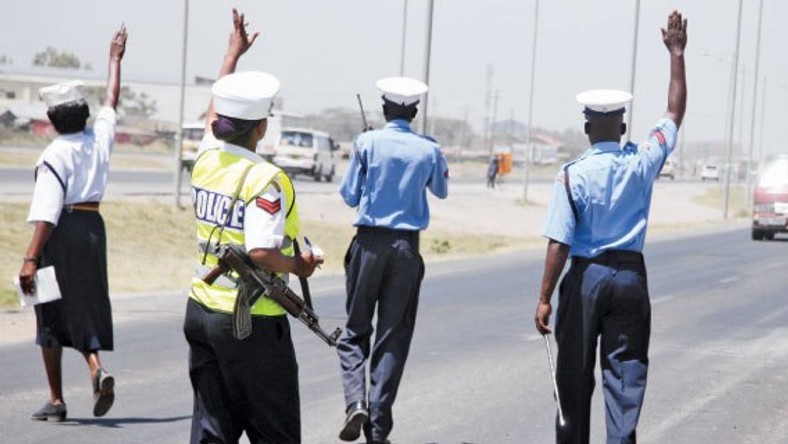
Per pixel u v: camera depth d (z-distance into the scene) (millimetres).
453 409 19891
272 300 11602
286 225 11648
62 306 16781
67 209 16719
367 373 23031
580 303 14367
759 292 42812
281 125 132375
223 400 11836
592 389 14664
